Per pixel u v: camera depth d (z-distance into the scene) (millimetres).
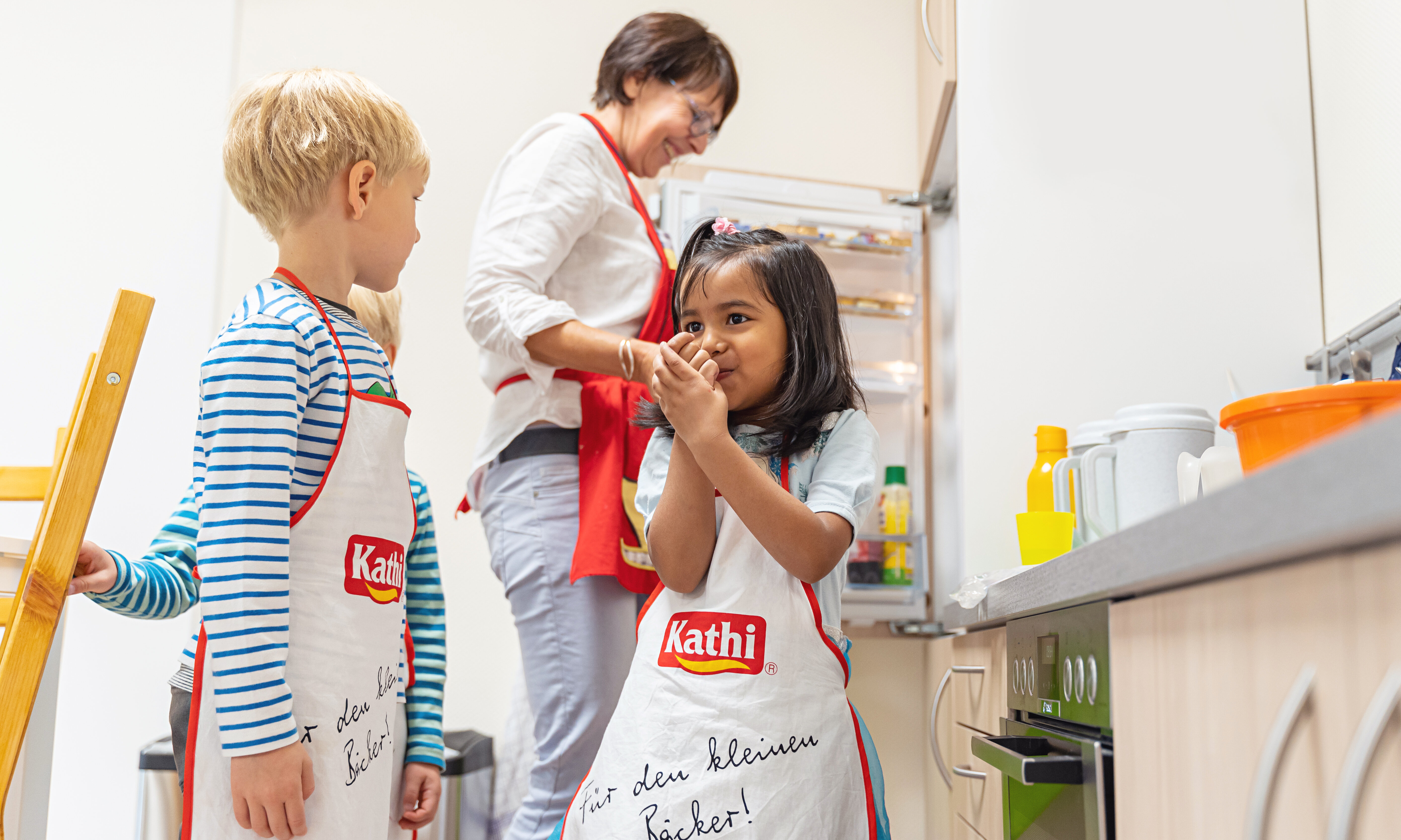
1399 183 1438
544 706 1339
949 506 1894
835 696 911
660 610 969
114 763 1886
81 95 2131
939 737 1758
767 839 844
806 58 2338
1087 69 1764
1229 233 1706
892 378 2000
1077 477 1336
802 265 1026
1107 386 1663
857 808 896
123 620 1935
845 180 2291
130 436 1993
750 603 920
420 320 2115
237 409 879
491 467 1443
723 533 961
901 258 2078
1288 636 456
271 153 1015
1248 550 435
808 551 888
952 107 1856
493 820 1794
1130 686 681
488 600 2039
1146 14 1775
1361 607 394
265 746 822
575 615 1328
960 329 1687
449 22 2242
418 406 2084
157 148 2125
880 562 1935
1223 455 895
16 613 885
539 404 1393
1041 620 948
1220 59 1757
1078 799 798
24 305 2055
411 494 1035
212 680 879
